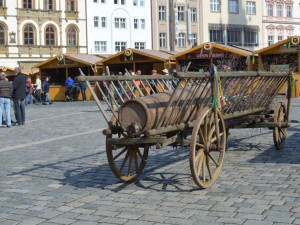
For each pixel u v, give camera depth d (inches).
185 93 257.6
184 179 273.4
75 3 2166.6
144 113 229.3
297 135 433.4
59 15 2132.1
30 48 2075.5
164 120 238.4
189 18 2377.0
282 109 357.7
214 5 2459.4
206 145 249.8
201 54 1259.8
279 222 189.2
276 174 274.8
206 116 249.3
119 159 348.5
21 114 669.9
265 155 338.0
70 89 1364.4
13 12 2041.1
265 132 458.0
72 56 1412.4
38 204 232.4
